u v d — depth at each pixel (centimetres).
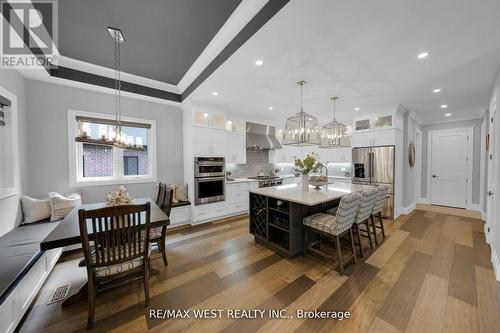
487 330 151
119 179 353
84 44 247
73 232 170
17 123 254
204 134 409
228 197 455
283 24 173
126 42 244
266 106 423
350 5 152
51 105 296
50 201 274
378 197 300
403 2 150
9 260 175
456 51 216
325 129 351
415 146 544
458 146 532
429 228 373
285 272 230
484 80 288
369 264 247
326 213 303
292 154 636
